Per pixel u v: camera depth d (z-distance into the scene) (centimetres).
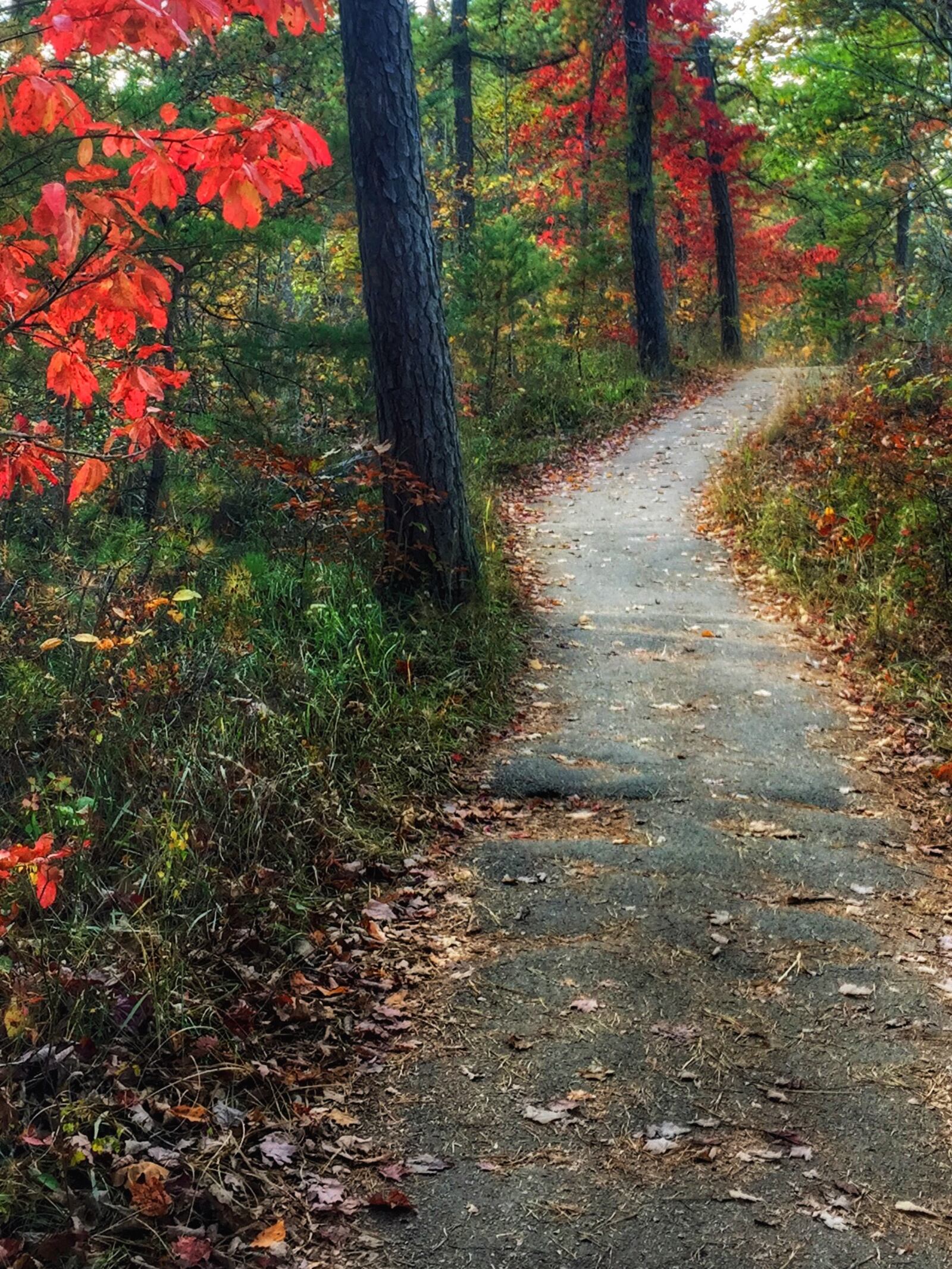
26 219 518
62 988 341
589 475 1355
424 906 463
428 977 411
